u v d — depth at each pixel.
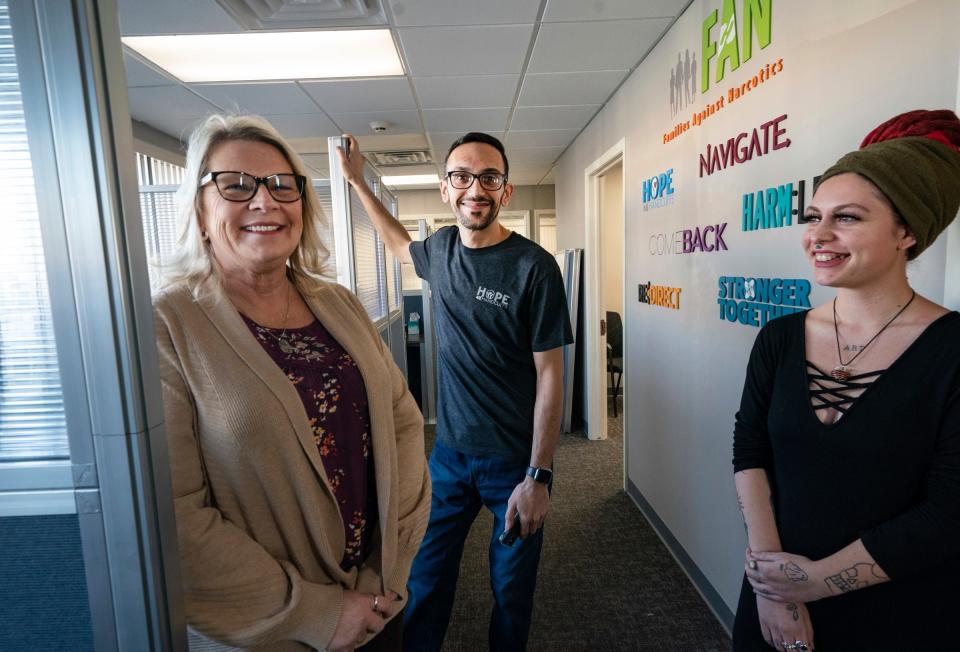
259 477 0.73
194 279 0.77
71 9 0.41
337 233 1.84
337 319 0.93
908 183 0.72
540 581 2.11
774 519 0.88
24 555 0.48
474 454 1.45
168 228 2.18
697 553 2.02
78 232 0.43
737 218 1.65
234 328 0.75
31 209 0.44
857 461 0.75
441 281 1.52
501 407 1.43
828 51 1.22
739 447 0.97
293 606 0.71
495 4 2.00
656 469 2.48
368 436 0.91
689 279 2.03
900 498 0.72
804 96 1.30
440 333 1.53
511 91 3.04
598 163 3.46
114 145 0.44
